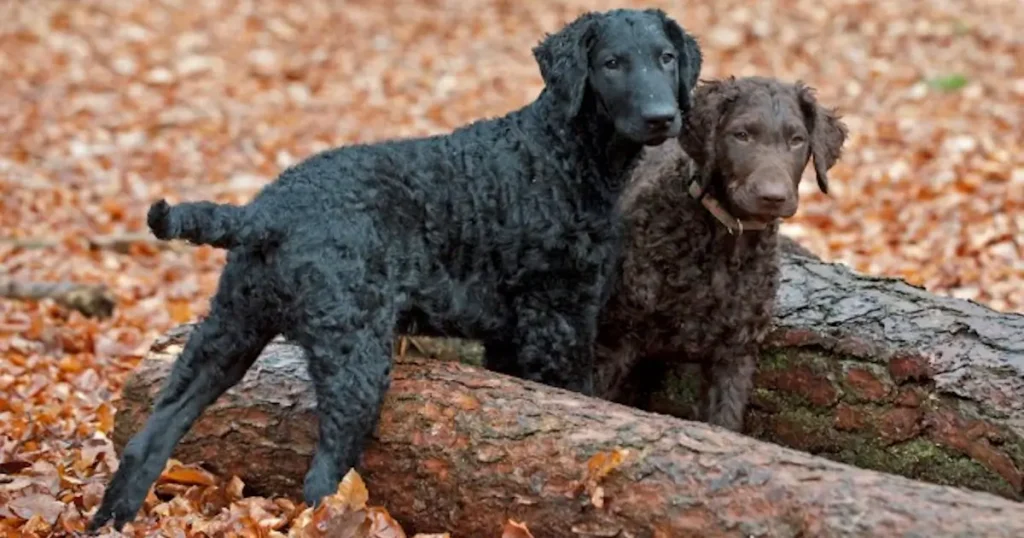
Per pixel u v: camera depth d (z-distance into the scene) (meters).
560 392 8.34
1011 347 8.95
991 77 25.20
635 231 10.04
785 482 7.06
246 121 24.52
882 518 6.68
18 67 26.97
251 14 32.19
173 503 8.96
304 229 8.26
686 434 7.59
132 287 15.80
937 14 30.17
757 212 9.24
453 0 34.00
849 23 29.95
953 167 18.98
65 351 13.38
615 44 9.38
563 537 7.70
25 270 15.97
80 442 10.55
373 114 25.34
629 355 10.29
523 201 9.20
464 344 11.02
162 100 25.62
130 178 20.53
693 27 30.56
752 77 10.00
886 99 24.50
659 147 10.72
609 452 7.63
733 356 10.11
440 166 9.00
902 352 9.24
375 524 8.07
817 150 9.79
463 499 8.14
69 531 8.57
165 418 8.52
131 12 31.64
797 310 9.98
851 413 9.57
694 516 7.22
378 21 32.22
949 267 14.99
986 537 6.42
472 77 27.86
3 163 20.75
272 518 8.62
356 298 8.29
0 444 10.20
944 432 8.97
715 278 9.85
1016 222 16.22
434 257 8.91
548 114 9.48
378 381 8.35
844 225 17.34
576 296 9.44
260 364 9.47
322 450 8.34
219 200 19.77
